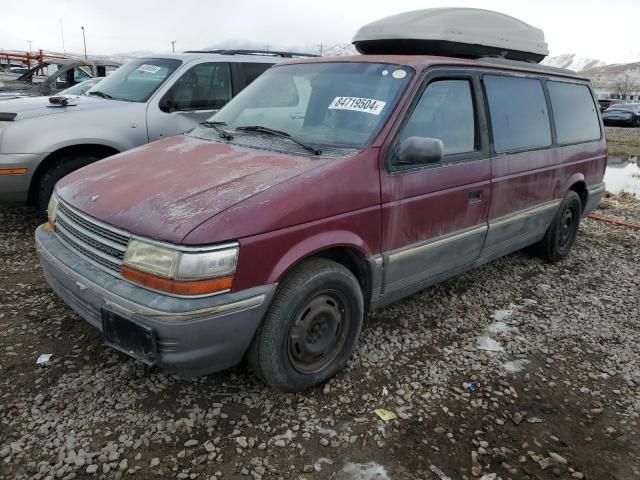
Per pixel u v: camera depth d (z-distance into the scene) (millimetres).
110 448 2578
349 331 3240
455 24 4121
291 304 2812
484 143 3992
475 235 3994
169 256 2465
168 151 3527
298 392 3096
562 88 5176
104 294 2641
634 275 5414
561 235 5457
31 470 2432
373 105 3418
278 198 2723
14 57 24188
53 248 3090
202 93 6375
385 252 3316
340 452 2658
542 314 4359
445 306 4355
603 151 5859
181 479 2439
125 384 3068
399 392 3158
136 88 6246
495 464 2652
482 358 3604
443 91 3701
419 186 3416
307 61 4168
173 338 2482
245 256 2566
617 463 2719
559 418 3037
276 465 2553
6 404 2850
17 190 5258
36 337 3492
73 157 5512
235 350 2707
